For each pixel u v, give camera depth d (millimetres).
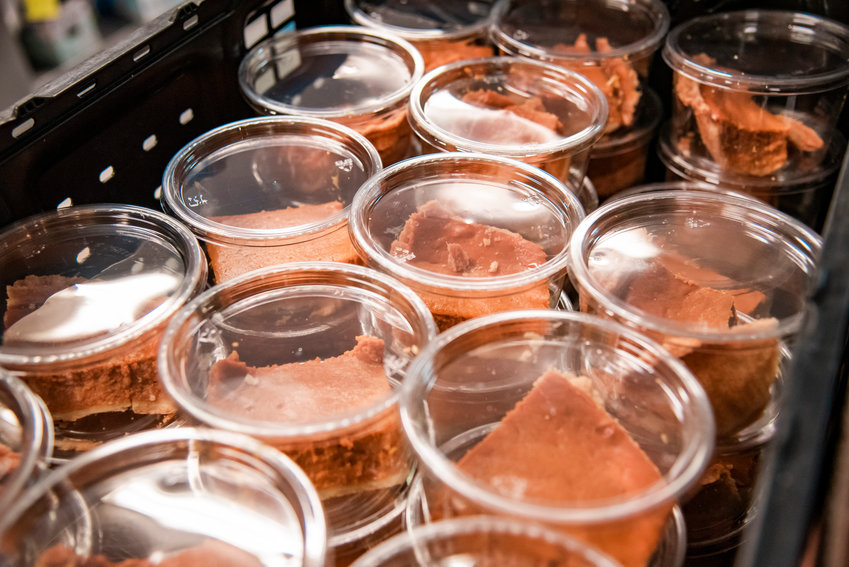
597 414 489
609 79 703
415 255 571
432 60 741
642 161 751
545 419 486
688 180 706
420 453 461
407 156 700
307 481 451
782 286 555
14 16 959
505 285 542
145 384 540
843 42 689
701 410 474
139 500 459
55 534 452
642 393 500
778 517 400
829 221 486
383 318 539
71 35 996
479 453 476
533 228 589
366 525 505
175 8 630
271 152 637
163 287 550
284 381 514
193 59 647
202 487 463
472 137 641
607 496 458
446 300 549
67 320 533
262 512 456
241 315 539
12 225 563
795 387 435
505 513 440
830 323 450
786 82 654
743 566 402
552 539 424
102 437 541
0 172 550
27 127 559
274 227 587
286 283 545
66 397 531
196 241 566
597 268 554
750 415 530
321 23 767
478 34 748
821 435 423
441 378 497
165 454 466
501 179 610
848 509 438
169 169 613
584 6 747
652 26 729
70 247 572
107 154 609
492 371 509
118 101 602
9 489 453
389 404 483
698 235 582
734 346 509
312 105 670
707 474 535
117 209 579
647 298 540
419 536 434
